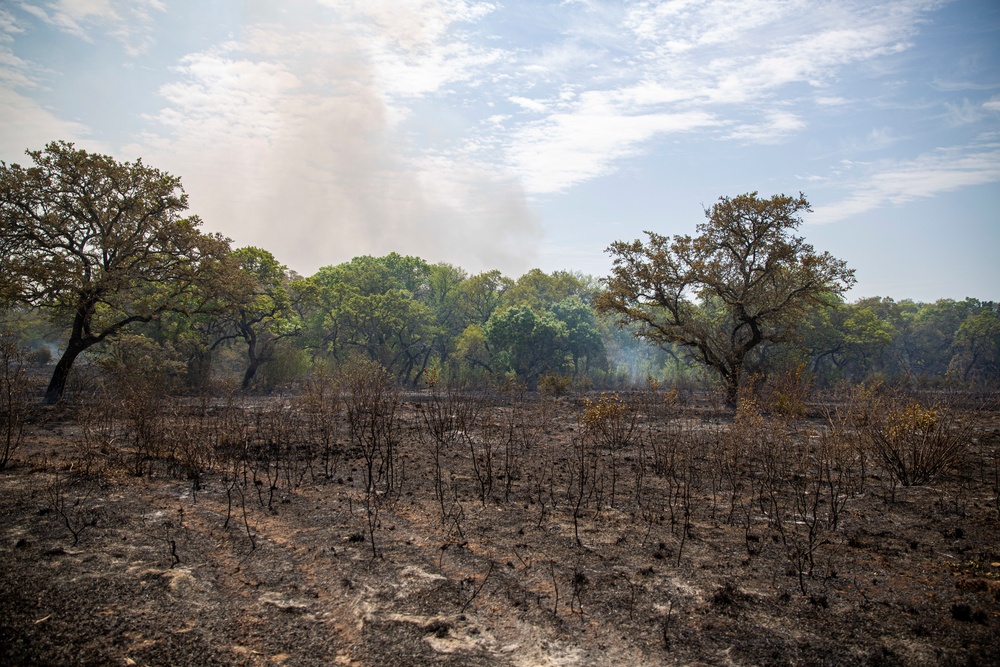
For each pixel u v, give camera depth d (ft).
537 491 30.99
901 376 67.56
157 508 26.25
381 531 23.77
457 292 174.50
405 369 149.69
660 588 18.63
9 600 16.94
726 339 102.68
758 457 40.42
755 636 15.67
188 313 87.45
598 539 23.21
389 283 163.63
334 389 72.64
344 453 41.32
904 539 23.36
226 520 24.30
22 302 75.97
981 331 161.79
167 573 19.12
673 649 15.08
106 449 38.63
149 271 83.51
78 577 18.62
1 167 74.02
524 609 17.21
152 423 42.04
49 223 75.82
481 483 31.45
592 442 48.65
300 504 27.48
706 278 89.20
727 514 26.99
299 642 15.38
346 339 140.56
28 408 56.49
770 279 89.15
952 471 35.86
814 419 63.87
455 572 19.79
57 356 173.37
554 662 14.52
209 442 39.99
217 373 127.85
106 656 14.40
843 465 36.78
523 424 56.03
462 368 145.59
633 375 185.37
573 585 18.83
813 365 152.66
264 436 46.70
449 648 15.07
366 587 18.56
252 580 18.99
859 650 14.93
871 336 137.08
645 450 45.55
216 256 86.69
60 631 15.42
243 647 15.08
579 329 138.41
